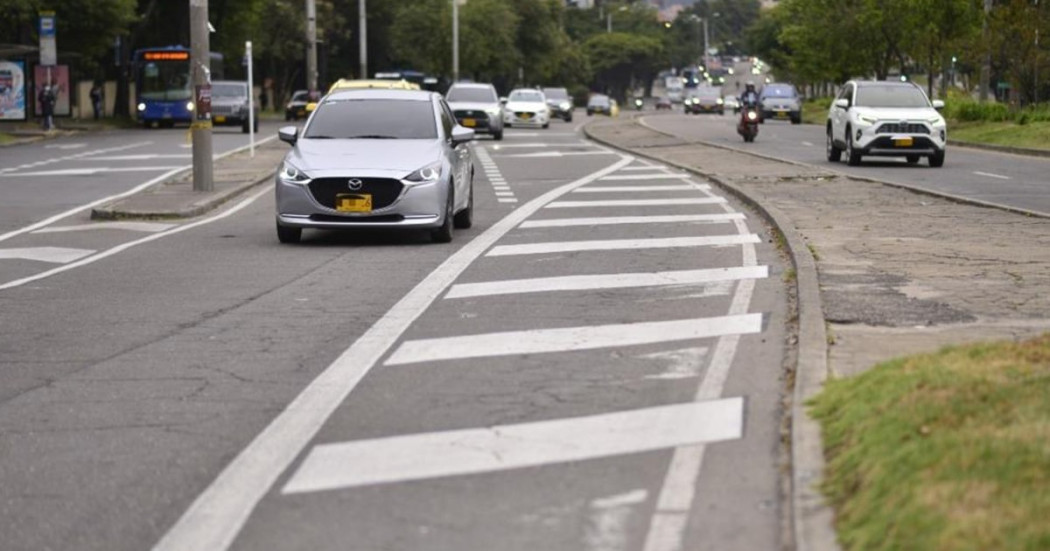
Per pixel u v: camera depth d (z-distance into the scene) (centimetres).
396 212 2820
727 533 1010
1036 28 7850
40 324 1972
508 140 8088
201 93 4175
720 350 1675
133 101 13838
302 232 3177
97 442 1314
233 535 1040
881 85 5553
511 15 17188
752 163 5391
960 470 957
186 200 3916
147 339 1838
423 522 1058
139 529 1063
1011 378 1209
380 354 1698
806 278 2144
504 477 1170
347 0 16338
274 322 1942
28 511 1111
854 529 934
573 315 1948
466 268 2472
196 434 1334
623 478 1156
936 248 2567
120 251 2873
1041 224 3002
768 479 1138
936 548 841
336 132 3058
